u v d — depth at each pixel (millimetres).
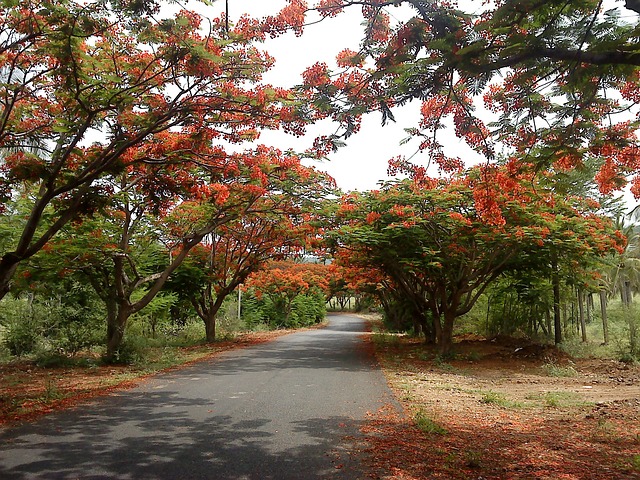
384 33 5770
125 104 8039
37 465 4789
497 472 4684
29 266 12039
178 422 6629
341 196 15391
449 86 5781
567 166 7242
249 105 8289
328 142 6516
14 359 14250
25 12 7102
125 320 13727
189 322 25000
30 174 8086
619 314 17500
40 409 7434
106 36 7684
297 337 25188
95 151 9336
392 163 7355
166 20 6684
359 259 16500
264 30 6914
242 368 12672
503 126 6914
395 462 4945
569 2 4797
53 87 8578
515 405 8336
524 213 12531
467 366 14422
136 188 12266
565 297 18203
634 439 5988
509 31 5023
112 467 4738
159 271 17594
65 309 15344
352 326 39594
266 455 5148
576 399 9133
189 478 4453
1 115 8938
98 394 8750
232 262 21234
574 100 6496
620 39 4613
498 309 21516
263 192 13312
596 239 13352
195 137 8992
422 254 14594
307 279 32688
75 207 8711
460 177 13516
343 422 6695
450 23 5027
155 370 12102
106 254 12547
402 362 14781
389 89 5809
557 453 5363
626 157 7039
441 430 6238
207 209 14406
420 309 21406
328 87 6004
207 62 7152
